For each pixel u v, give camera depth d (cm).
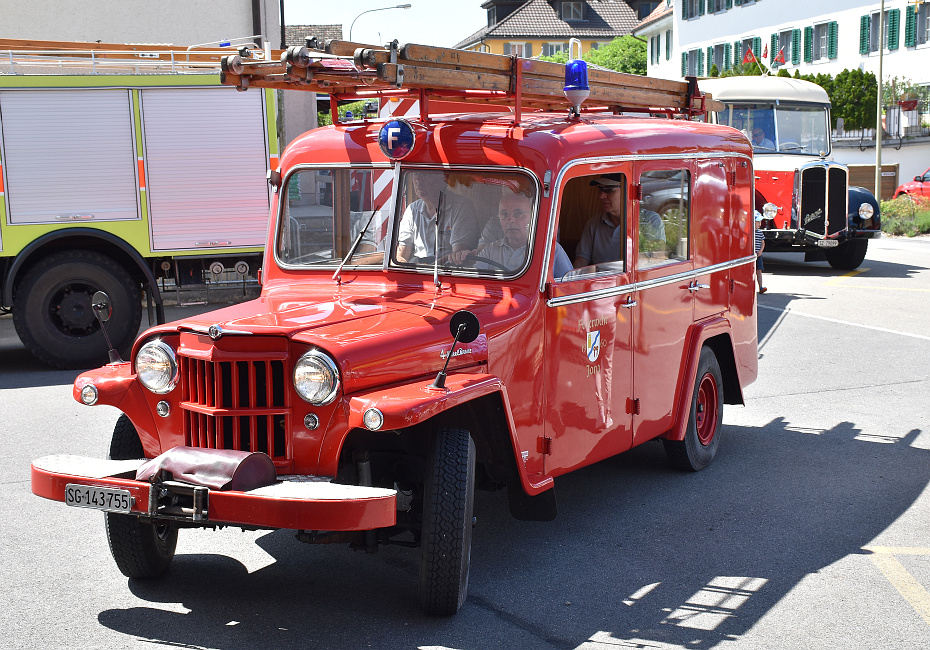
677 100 705
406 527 443
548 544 526
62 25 1934
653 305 582
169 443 438
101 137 1017
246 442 416
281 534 544
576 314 508
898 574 482
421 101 506
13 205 1000
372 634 413
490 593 459
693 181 627
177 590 462
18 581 475
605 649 400
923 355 1031
